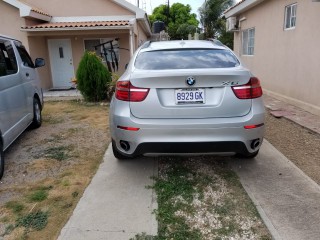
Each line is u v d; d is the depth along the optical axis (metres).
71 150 4.87
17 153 4.77
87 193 3.43
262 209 3.05
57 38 13.05
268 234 2.70
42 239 2.68
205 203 3.22
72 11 12.97
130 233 2.73
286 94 8.62
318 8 6.79
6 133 4.13
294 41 8.03
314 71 7.04
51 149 4.93
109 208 3.12
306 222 2.83
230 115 3.27
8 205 3.23
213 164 4.20
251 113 3.29
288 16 8.53
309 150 4.75
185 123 3.21
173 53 3.90
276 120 6.71
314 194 3.32
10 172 4.07
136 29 14.09
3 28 11.47
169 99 3.26
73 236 2.68
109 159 4.41
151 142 3.26
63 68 13.37
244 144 3.31
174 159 4.38
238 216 2.98
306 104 7.37
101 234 2.71
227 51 3.99
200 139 3.23
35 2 12.89
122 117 3.32
